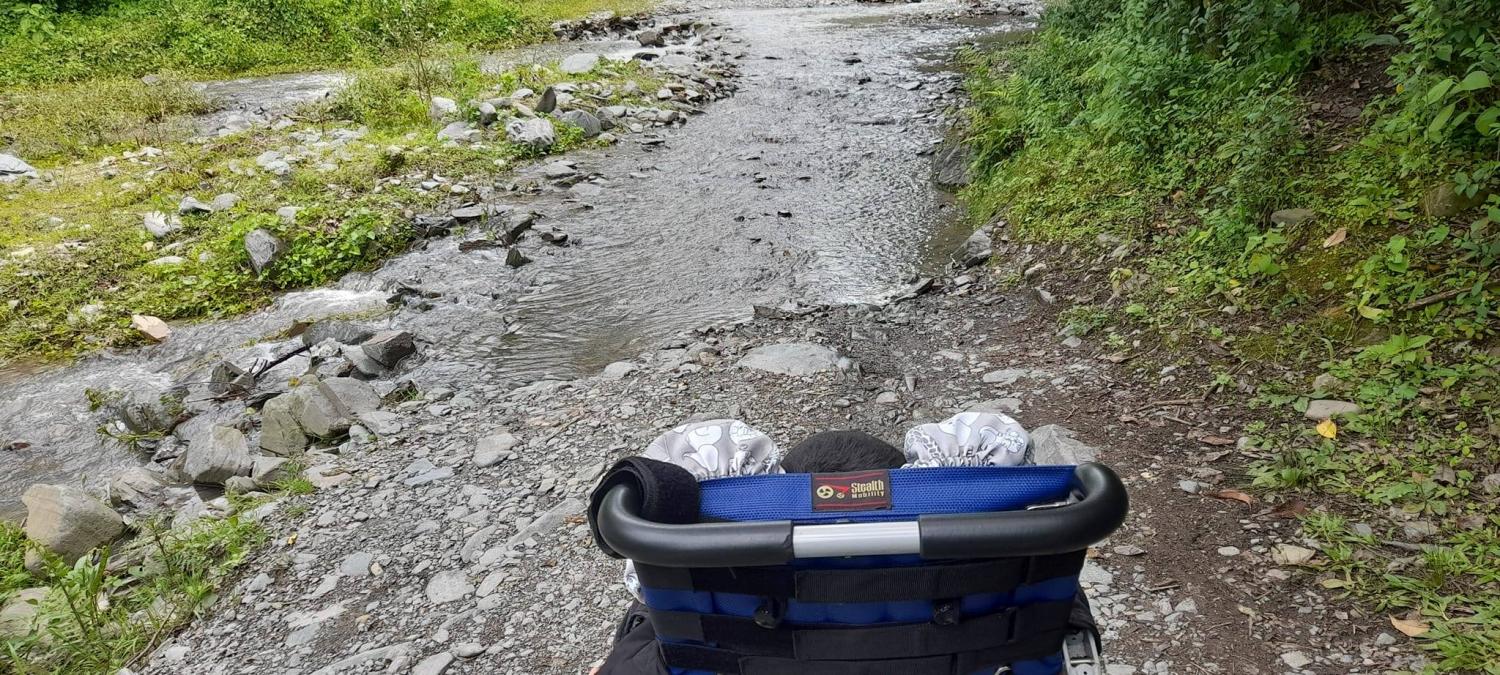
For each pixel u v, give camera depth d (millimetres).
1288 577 3307
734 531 1446
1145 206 6621
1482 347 4230
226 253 8375
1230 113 6695
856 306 6711
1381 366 4348
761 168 10188
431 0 16938
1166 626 3176
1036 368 5301
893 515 1511
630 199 9531
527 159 10711
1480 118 4590
